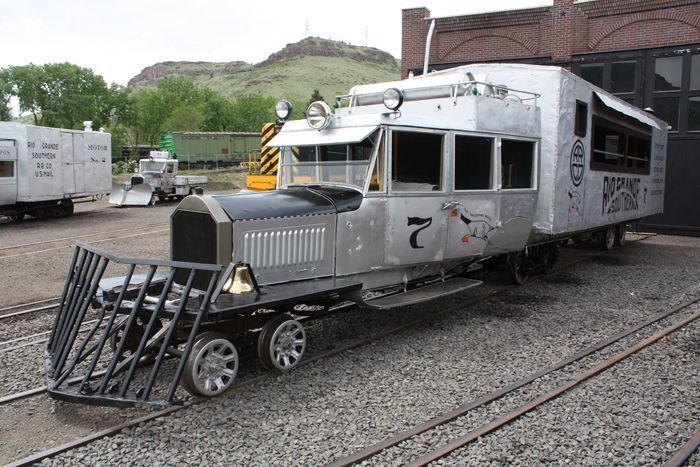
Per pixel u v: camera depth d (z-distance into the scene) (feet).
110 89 230.07
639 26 53.93
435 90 24.79
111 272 33.55
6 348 20.31
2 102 216.13
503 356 19.67
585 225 32.22
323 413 15.17
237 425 14.42
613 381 17.46
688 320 23.62
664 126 47.55
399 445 13.50
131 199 78.02
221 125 296.30
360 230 19.72
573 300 27.66
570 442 13.70
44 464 12.57
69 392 14.76
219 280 16.10
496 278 32.65
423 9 63.52
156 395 15.53
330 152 21.12
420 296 21.33
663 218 55.62
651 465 12.74
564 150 28.48
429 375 17.90
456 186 22.79
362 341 20.85
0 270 34.47
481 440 13.74
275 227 17.61
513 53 59.77
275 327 17.39
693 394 16.51
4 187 54.95
